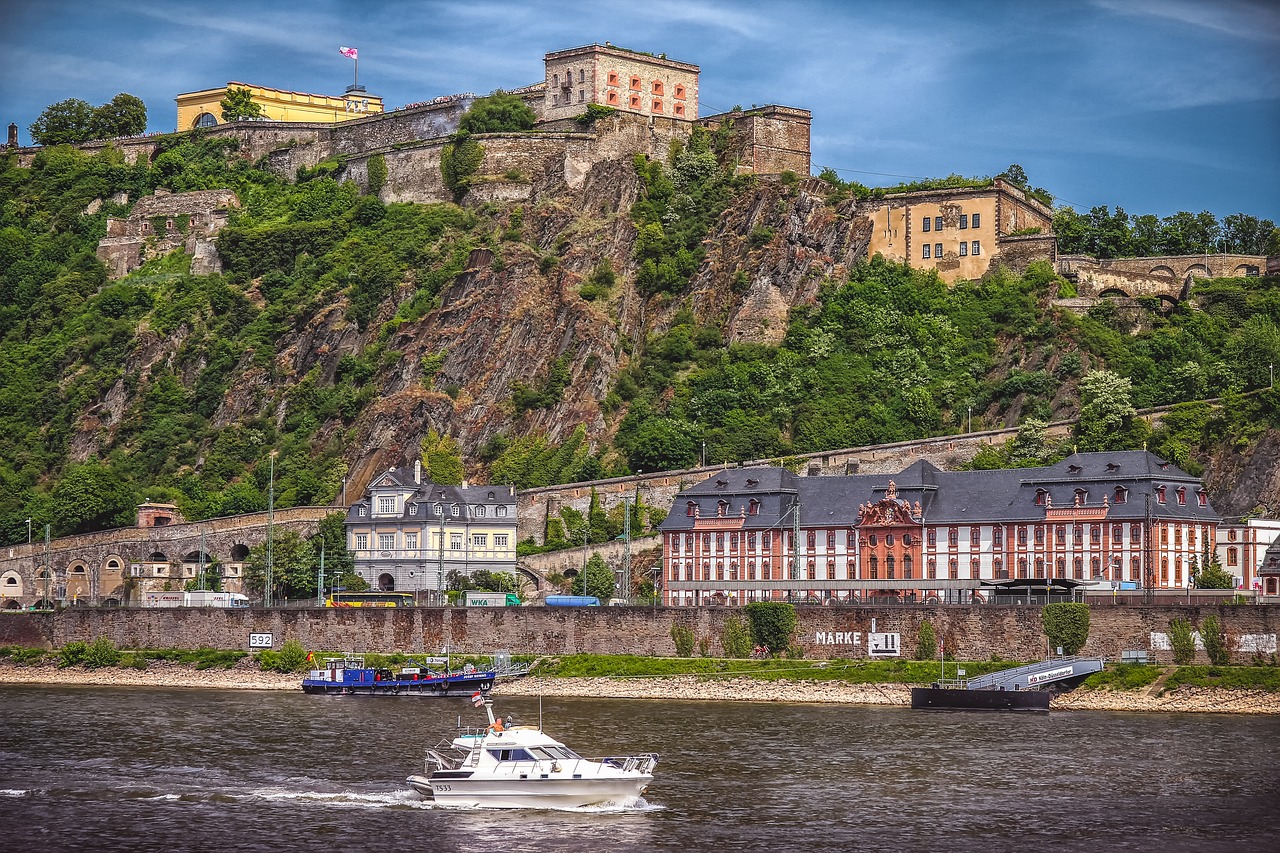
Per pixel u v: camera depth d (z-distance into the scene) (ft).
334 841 365.61
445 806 397.80
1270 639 552.00
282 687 652.89
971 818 385.70
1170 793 411.54
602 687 612.29
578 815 388.78
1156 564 655.35
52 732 510.58
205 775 435.94
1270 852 359.05
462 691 614.75
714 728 512.22
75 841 366.43
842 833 372.58
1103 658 570.87
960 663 583.99
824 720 531.50
